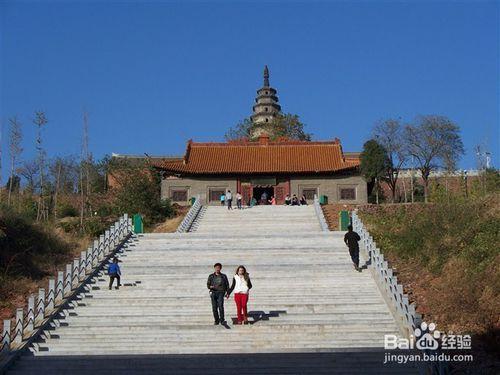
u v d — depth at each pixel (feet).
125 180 171.73
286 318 64.64
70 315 68.90
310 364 54.39
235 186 190.49
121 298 73.31
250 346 58.70
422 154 195.42
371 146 187.52
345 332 60.85
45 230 109.09
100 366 55.11
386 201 211.61
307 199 189.78
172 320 65.98
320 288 75.25
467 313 62.69
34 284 86.63
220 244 101.04
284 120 282.97
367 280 78.18
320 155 197.16
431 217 93.76
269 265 84.74
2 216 97.76
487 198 92.89
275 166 191.21
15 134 151.94
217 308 62.54
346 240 82.99
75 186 214.07
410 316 59.47
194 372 53.36
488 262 72.18
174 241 103.19
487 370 51.31
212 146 202.90
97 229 126.62
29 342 60.18
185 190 190.60
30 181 196.54
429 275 78.69
